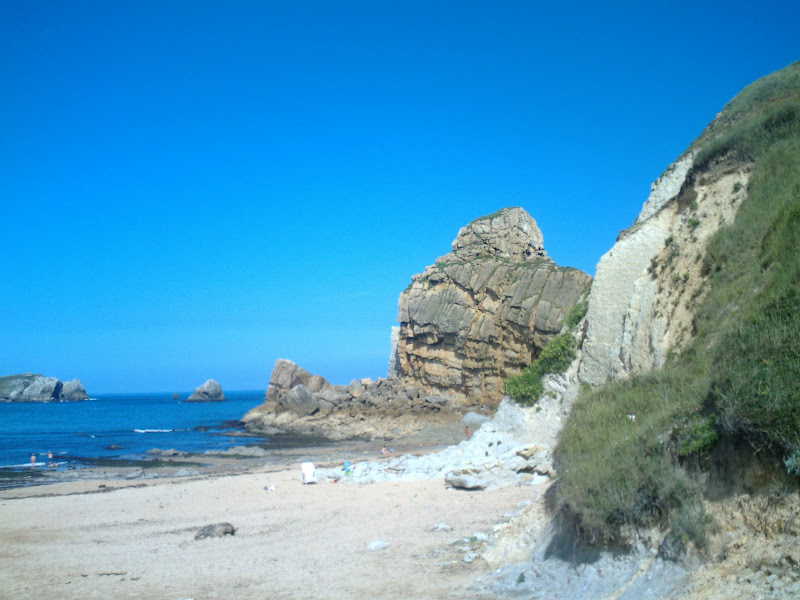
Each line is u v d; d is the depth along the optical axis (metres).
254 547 16.28
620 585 9.13
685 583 8.09
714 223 19.20
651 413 11.81
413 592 11.31
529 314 59.91
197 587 12.77
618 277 23.83
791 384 7.92
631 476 9.90
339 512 20.36
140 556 16.09
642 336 19.69
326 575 13.01
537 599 9.98
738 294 13.97
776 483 7.71
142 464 44.41
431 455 28.66
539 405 26.09
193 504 24.19
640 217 25.69
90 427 90.12
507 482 22.06
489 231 73.94
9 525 21.39
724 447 8.73
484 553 13.15
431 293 71.00
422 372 71.00
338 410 72.56
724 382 9.05
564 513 11.62
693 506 8.76
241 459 45.38
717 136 23.81
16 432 80.69
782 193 15.72
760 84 24.89
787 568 6.94
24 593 13.05
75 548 17.56
